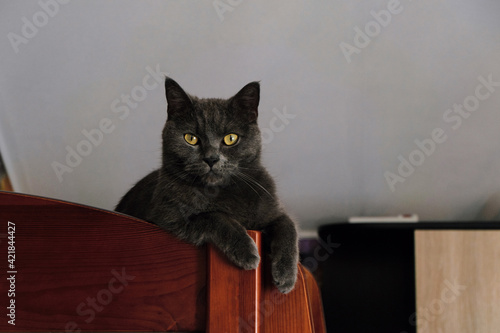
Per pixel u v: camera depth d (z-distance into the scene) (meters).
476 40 2.05
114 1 1.93
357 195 2.78
